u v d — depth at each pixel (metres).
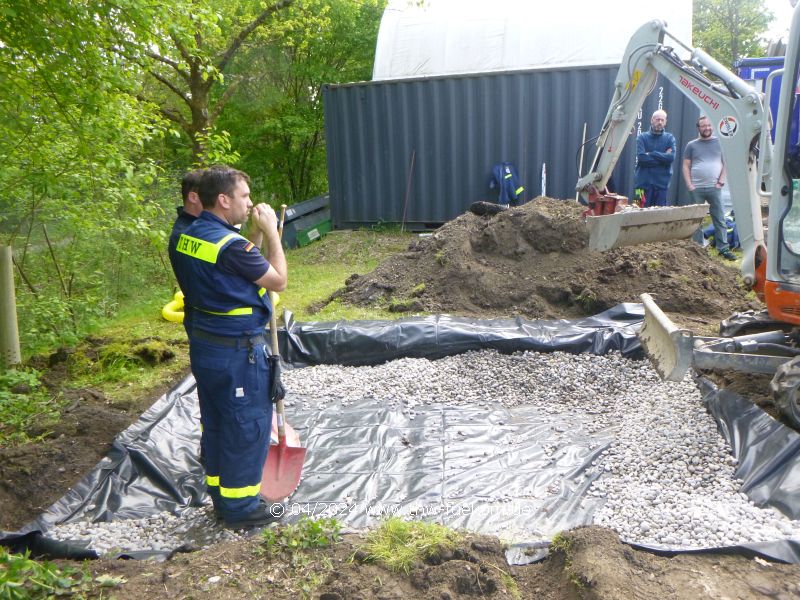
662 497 3.62
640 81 6.03
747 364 4.24
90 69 5.14
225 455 3.34
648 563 2.95
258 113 15.73
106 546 3.37
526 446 4.41
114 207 7.14
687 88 5.44
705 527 3.21
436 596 2.68
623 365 5.59
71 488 3.93
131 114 5.89
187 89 13.24
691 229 6.94
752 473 3.69
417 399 5.28
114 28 5.22
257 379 3.31
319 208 13.10
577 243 7.48
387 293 7.73
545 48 12.51
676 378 4.27
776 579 2.84
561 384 5.36
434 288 7.52
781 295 4.30
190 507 3.84
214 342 3.23
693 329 6.13
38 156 5.78
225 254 3.15
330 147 12.75
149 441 4.44
